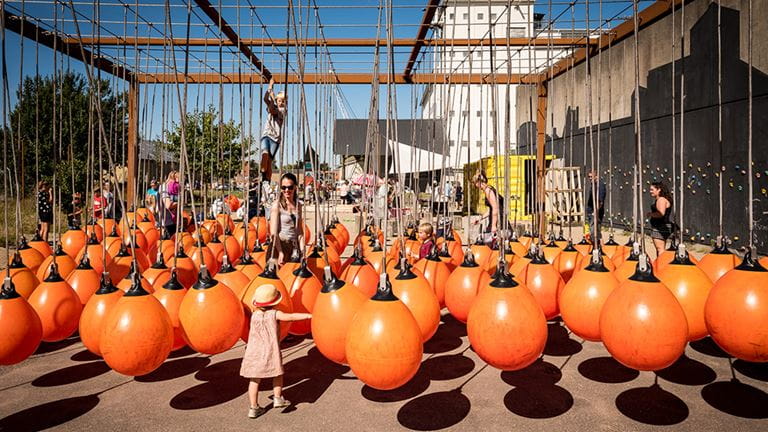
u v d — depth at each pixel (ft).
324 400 12.86
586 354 16.20
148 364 11.32
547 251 20.77
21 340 11.64
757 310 10.44
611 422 11.48
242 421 11.72
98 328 12.75
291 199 19.84
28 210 45.11
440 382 14.01
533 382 13.92
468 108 15.53
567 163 56.24
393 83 12.61
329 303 11.89
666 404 12.40
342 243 28.17
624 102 48.14
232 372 14.84
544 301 15.10
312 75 35.68
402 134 82.69
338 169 89.56
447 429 11.25
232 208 49.70
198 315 11.98
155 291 14.79
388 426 11.42
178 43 30.66
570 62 35.42
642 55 45.14
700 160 37.91
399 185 13.08
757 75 32.53
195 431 11.25
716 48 36.06
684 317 10.27
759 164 32.53
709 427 11.19
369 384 10.21
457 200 71.26
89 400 12.91
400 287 13.19
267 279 13.37
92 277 15.83
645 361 10.19
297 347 17.13
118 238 21.67
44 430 11.30
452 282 15.34
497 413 12.02
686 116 39.37
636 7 11.11
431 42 26.91
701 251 35.45
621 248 20.38
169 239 24.63
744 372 14.44
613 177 50.03
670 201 30.27
